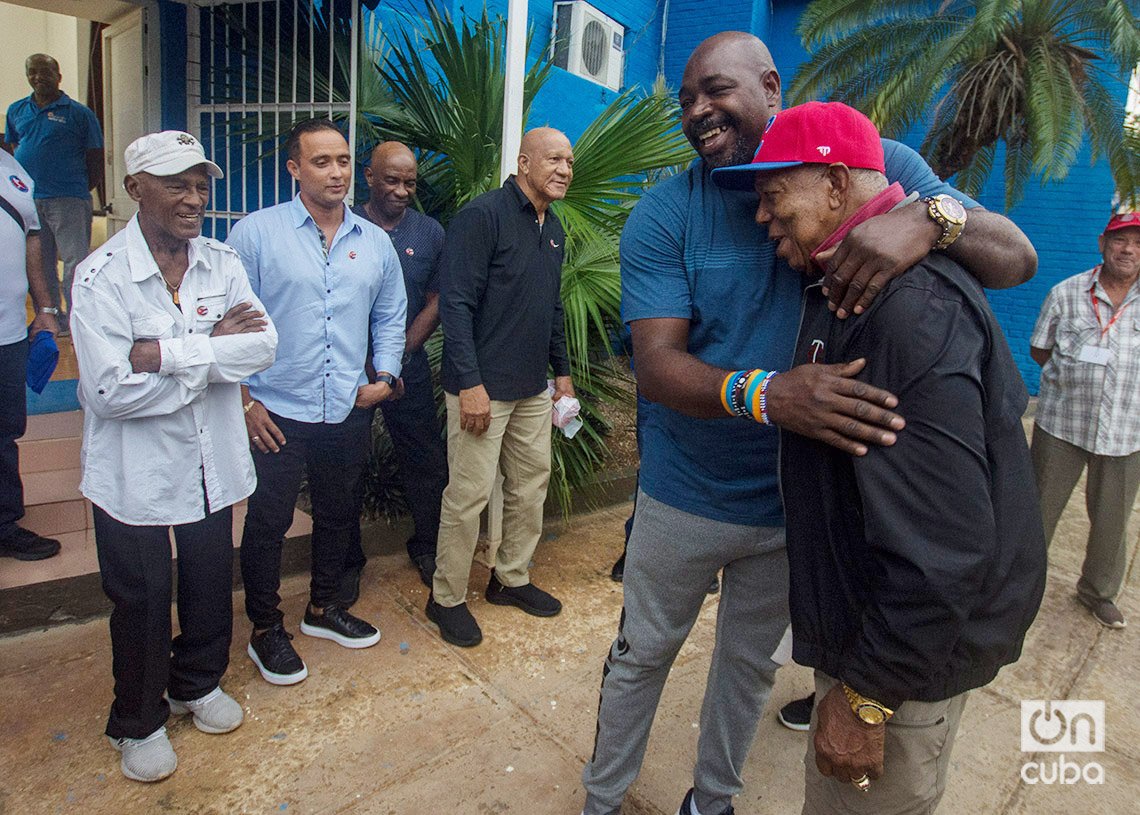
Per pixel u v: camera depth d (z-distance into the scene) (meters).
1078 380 3.39
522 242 2.77
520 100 3.33
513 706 2.55
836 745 1.28
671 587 1.79
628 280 1.66
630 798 2.22
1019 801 2.31
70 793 2.04
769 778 2.34
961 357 1.12
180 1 4.57
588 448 4.13
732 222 1.58
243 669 2.63
